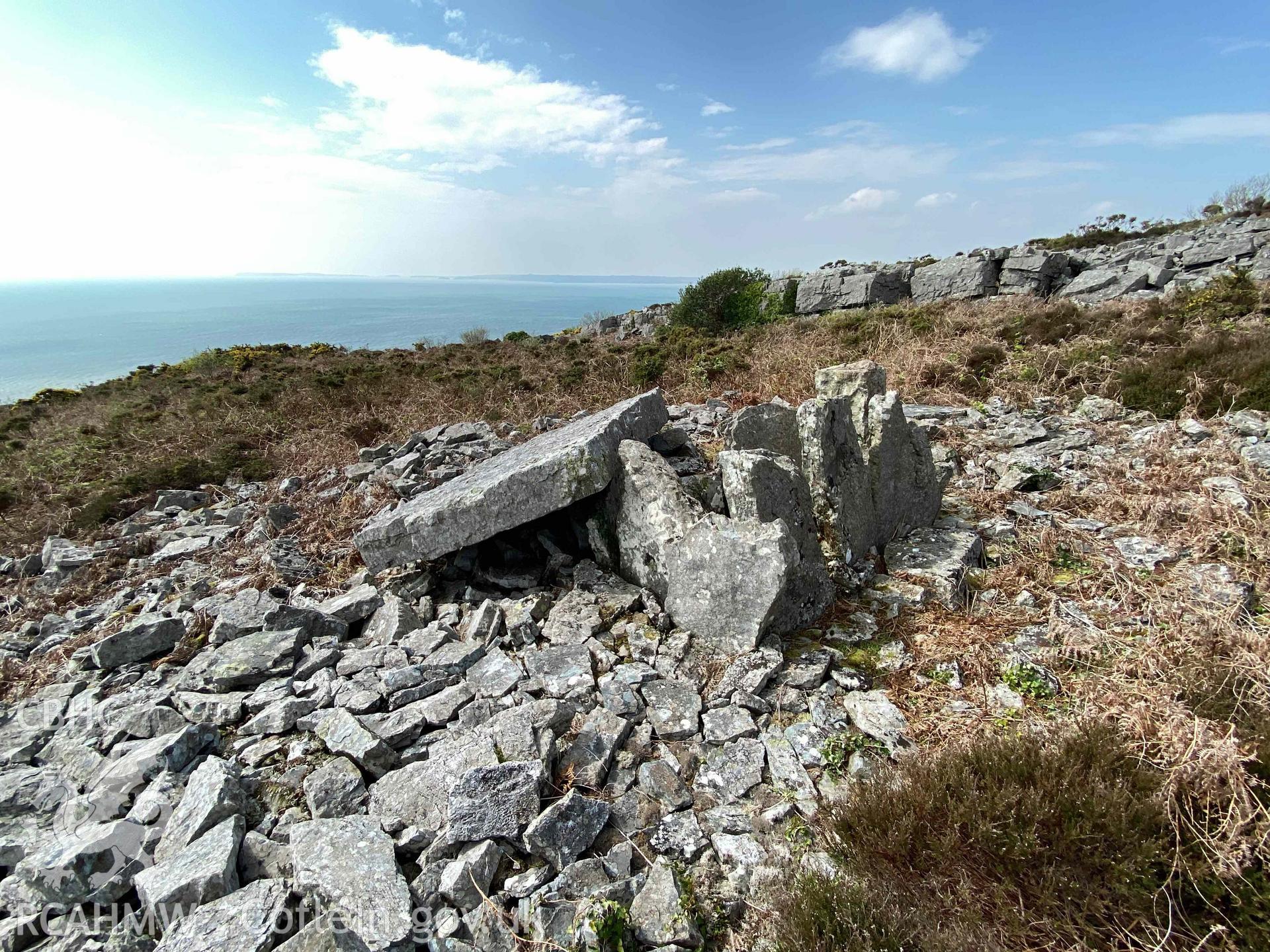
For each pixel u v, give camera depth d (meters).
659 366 13.34
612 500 5.38
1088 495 6.13
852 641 4.32
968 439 8.02
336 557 6.58
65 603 6.34
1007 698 3.63
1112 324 11.96
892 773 3.04
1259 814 2.48
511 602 5.10
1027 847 2.46
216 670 4.30
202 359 25.72
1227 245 19.47
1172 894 2.35
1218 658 3.48
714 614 4.29
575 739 3.50
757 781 3.23
